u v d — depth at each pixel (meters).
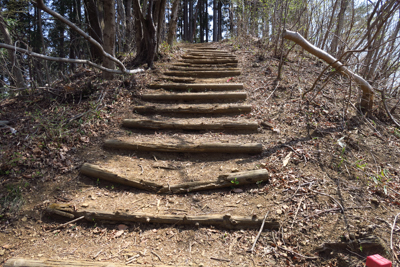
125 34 7.60
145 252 1.96
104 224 2.27
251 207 2.30
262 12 7.37
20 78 6.63
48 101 4.32
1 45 2.85
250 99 4.41
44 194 2.53
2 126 3.46
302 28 5.89
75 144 3.23
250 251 1.93
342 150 2.87
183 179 2.73
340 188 2.43
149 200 2.50
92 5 6.43
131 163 3.02
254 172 2.61
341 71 3.45
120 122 3.82
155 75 5.36
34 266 1.79
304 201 2.30
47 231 2.20
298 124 3.53
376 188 2.42
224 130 3.62
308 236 1.98
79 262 1.83
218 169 2.86
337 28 5.60
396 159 2.92
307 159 2.83
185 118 3.97
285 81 4.77
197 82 5.20
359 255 1.84
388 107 3.99
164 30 9.16
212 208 2.34
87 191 2.61
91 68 5.51
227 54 7.04
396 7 3.32
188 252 1.95
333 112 3.69
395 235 1.93
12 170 2.74
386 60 4.05
